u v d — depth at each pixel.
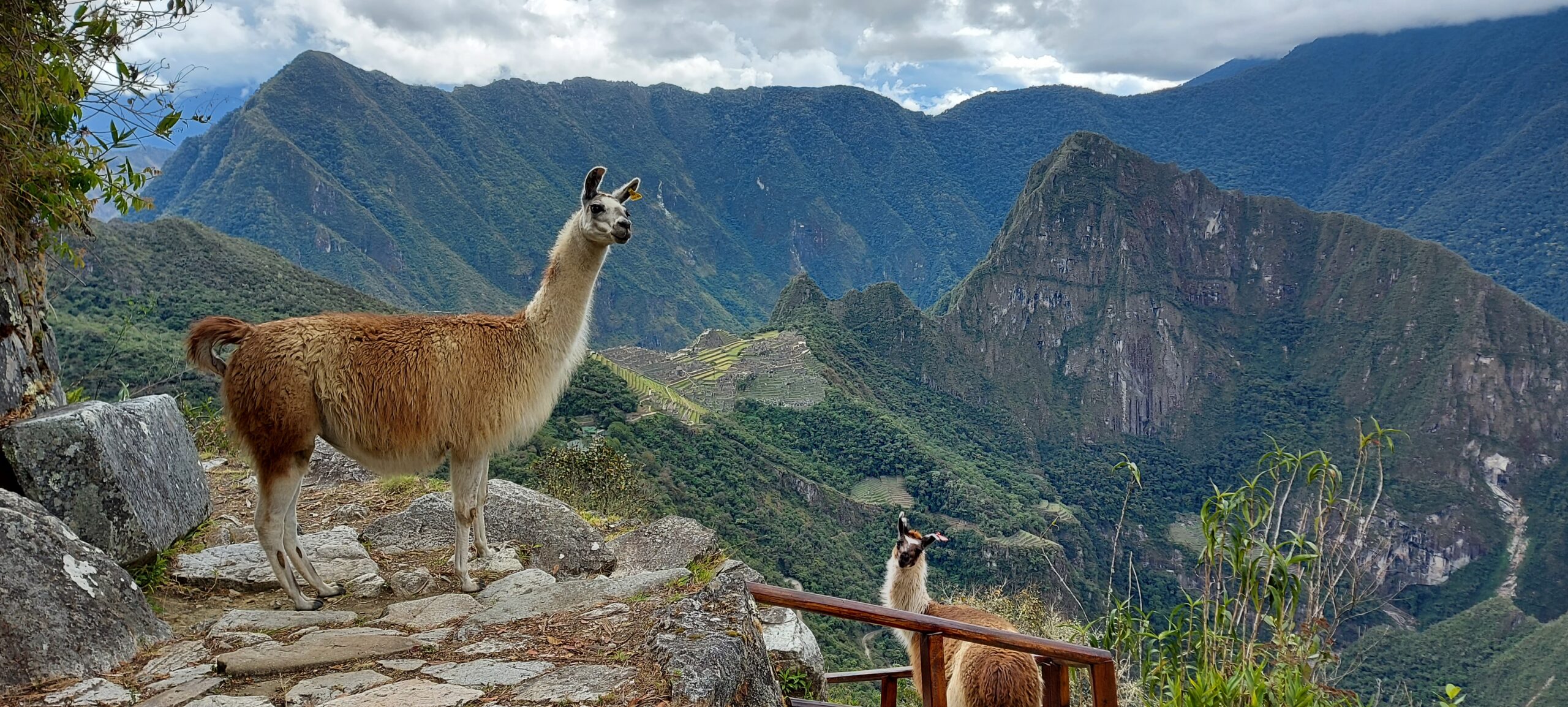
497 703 3.28
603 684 3.42
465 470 5.41
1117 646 5.45
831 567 62.38
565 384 5.89
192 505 6.46
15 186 5.64
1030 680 5.19
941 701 3.43
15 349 5.85
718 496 62.56
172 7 6.18
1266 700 4.59
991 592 10.66
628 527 8.51
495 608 4.67
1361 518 4.80
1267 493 5.05
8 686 3.51
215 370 5.14
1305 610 4.96
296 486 5.05
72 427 5.13
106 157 6.31
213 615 5.06
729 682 3.56
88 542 5.09
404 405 5.08
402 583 5.55
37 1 5.72
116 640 4.01
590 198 5.75
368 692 3.41
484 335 5.40
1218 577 4.95
